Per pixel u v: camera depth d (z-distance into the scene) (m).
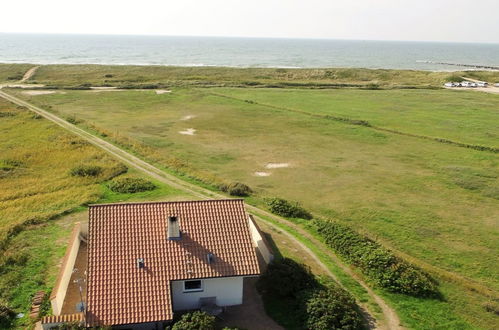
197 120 66.69
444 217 35.09
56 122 64.06
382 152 52.41
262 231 31.50
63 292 22.30
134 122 65.12
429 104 80.19
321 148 53.78
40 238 29.50
